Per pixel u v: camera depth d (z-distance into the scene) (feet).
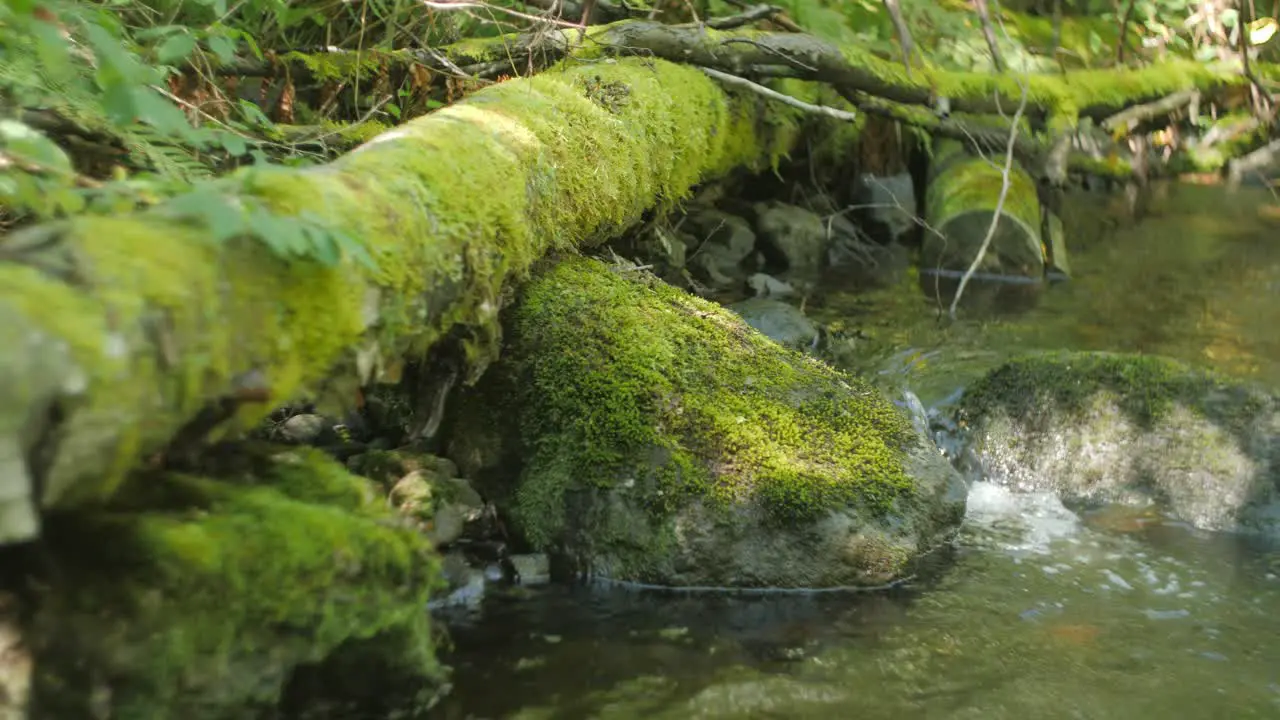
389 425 11.31
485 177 9.43
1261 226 25.82
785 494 10.21
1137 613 9.89
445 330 9.11
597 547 10.16
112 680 5.67
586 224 12.40
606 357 10.93
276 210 6.53
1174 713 8.23
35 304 4.79
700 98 16.76
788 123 20.68
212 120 11.83
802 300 18.94
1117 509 12.50
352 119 15.64
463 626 9.04
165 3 13.30
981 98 21.67
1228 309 18.92
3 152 7.72
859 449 10.96
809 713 7.95
